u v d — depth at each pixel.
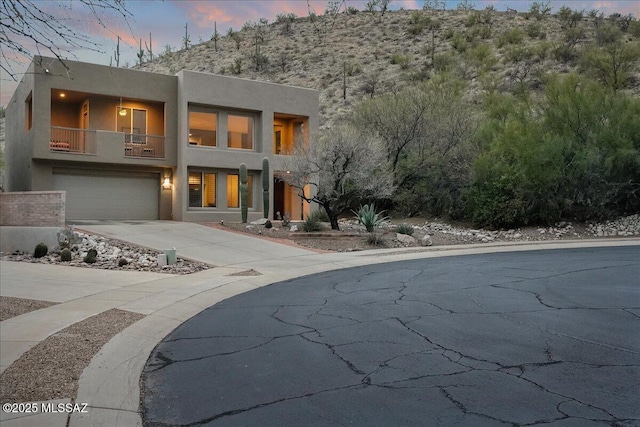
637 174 22.30
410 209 28.58
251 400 4.29
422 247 18.33
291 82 53.56
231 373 4.99
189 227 20.69
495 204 22.97
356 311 7.72
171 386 4.64
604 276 10.74
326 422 3.81
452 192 26.55
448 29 58.91
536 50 45.44
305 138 25.05
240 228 20.86
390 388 4.49
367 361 5.27
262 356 5.53
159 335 6.55
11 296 9.00
